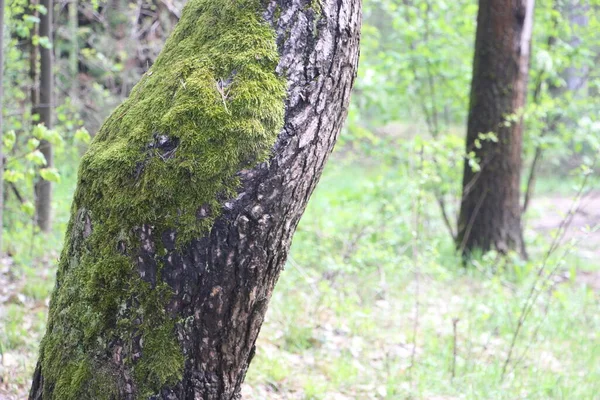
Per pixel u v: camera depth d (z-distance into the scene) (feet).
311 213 27.32
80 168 6.35
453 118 33.04
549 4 26.32
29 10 19.31
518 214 25.09
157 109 6.07
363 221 22.98
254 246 5.86
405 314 17.65
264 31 6.14
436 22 26.86
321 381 12.92
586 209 39.81
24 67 21.16
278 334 14.92
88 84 27.07
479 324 16.70
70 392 6.04
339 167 27.81
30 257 18.43
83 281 6.05
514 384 13.57
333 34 6.11
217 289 5.85
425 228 25.90
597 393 13.32
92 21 30.04
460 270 22.99
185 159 5.73
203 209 5.73
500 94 24.43
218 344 6.04
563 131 26.94
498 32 24.23
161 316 5.86
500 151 24.59
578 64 27.43
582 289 20.48
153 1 29.09
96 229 6.03
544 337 16.37
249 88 5.89
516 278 22.02
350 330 15.90
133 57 28.07
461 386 13.20
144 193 5.79
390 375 13.37
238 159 5.75
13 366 11.51
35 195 20.51
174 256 5.78
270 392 12.13
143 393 5.91
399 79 27.61
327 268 18.69
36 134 13.25
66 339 6.19
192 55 6.31
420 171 18.16
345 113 6.46
